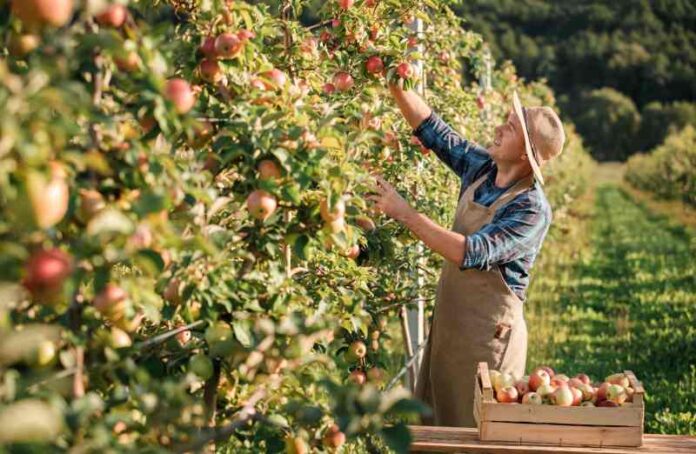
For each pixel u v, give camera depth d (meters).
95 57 2.14
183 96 2.34
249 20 2.91
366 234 4.21
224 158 2.56
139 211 1.98
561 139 3.77
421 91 5.83
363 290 3.84
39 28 1.92
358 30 4.24
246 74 2.83
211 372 2.46
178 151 2.75
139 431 2.13
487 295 3.77
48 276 1.87
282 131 2.56
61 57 1.90
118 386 2.18
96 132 2.14
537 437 3.04
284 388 2.78
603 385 3.15
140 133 2.53
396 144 4.67
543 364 7.16
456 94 6.69
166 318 2.52
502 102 12.20
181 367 2.54
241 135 2.59
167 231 2.07
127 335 2.35
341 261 3.46
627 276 11.51
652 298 9.86
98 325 2.26
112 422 1.94
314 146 2.62
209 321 2.46
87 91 2.14
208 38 2.77
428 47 5.97
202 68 2.75
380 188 3.62
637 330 8.30
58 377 2.01
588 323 8.71
